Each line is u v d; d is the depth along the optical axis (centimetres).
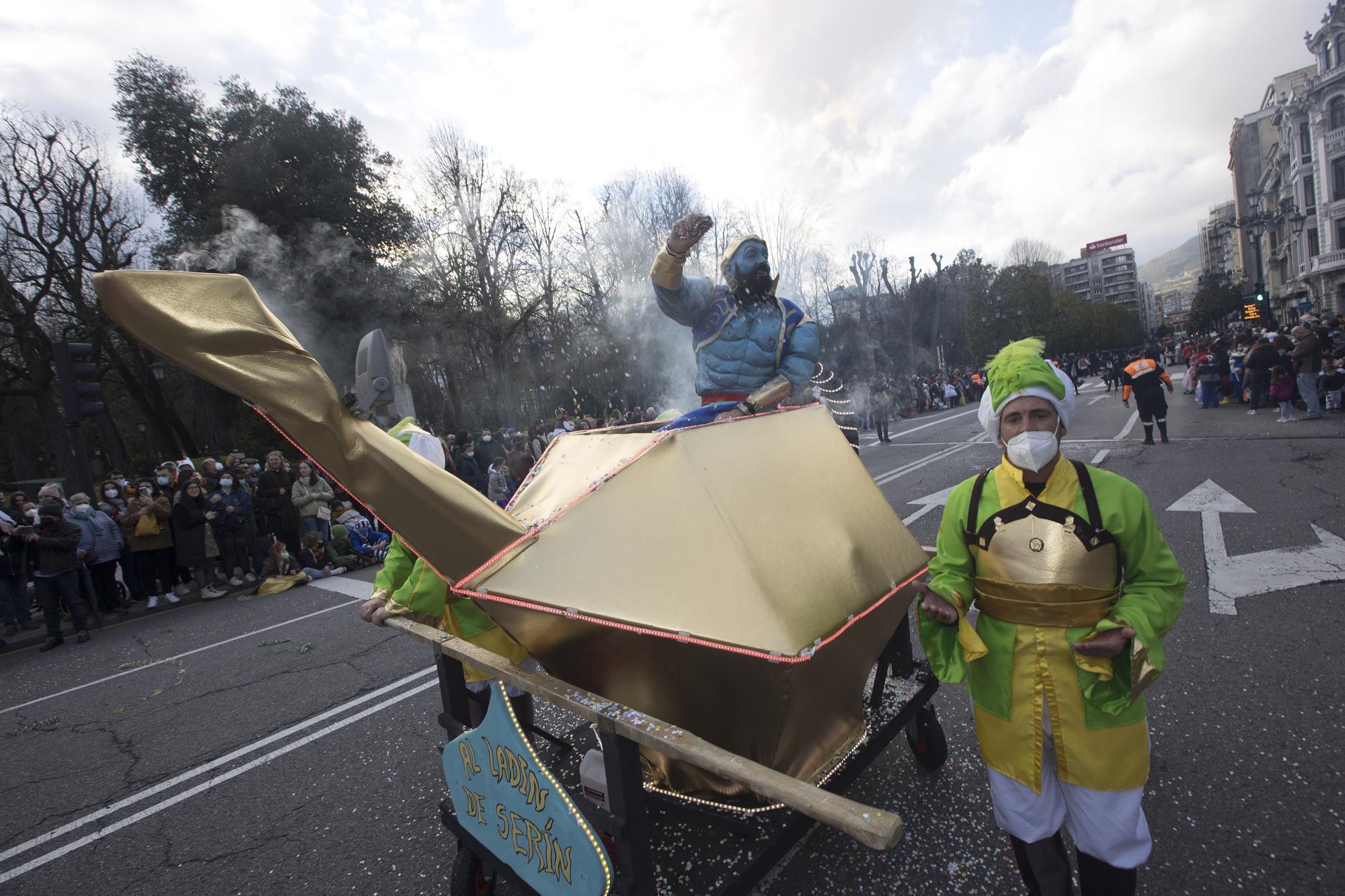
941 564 200
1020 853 198
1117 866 182
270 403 200
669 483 201
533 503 241
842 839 264
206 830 342
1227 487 783
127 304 188
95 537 838
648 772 223
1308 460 888
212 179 2144
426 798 344
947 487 996
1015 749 187
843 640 194
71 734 489
